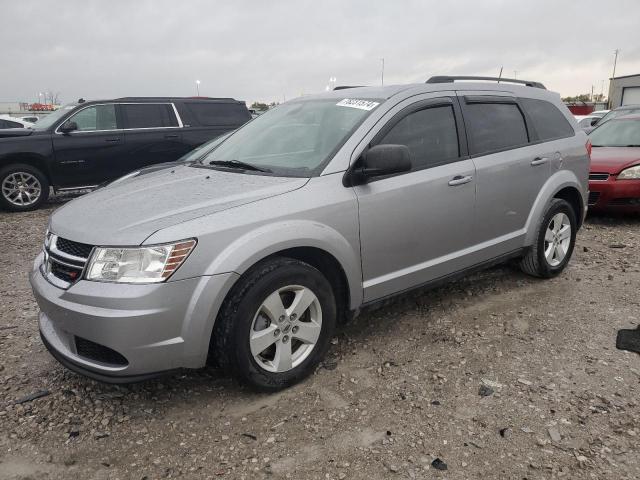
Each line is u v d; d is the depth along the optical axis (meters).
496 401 2.94
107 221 2.84
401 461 2.48
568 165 4.81
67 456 2.57
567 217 4.87
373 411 2.88
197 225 2.72
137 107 9.75
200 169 3.81
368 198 3.30
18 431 2.76
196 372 3.31
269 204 2.96
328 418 2.82
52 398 3.06
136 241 2.62
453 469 2.42
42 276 3.01
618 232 6.72
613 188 6.93
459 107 4.00
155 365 2.66
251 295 2.81
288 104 4.36
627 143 7.95
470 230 3.97
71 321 2.67
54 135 9.09
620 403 2.89
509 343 3.62
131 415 2.89
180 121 10.05
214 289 2.69
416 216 3.56
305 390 3.09
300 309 3.05
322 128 3.64
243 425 2.78
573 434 2.64
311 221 3.05
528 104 4.64
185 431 2.75
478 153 4.04
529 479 2.35
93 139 9.34
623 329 3.80
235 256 2.74
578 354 3.45
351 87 4.37
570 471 2.39
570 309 4.18
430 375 3.23
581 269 5.16
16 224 8.04
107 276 2.62
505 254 4.36
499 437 2.64
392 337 3.75
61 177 9.27
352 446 2.60
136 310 2.55
